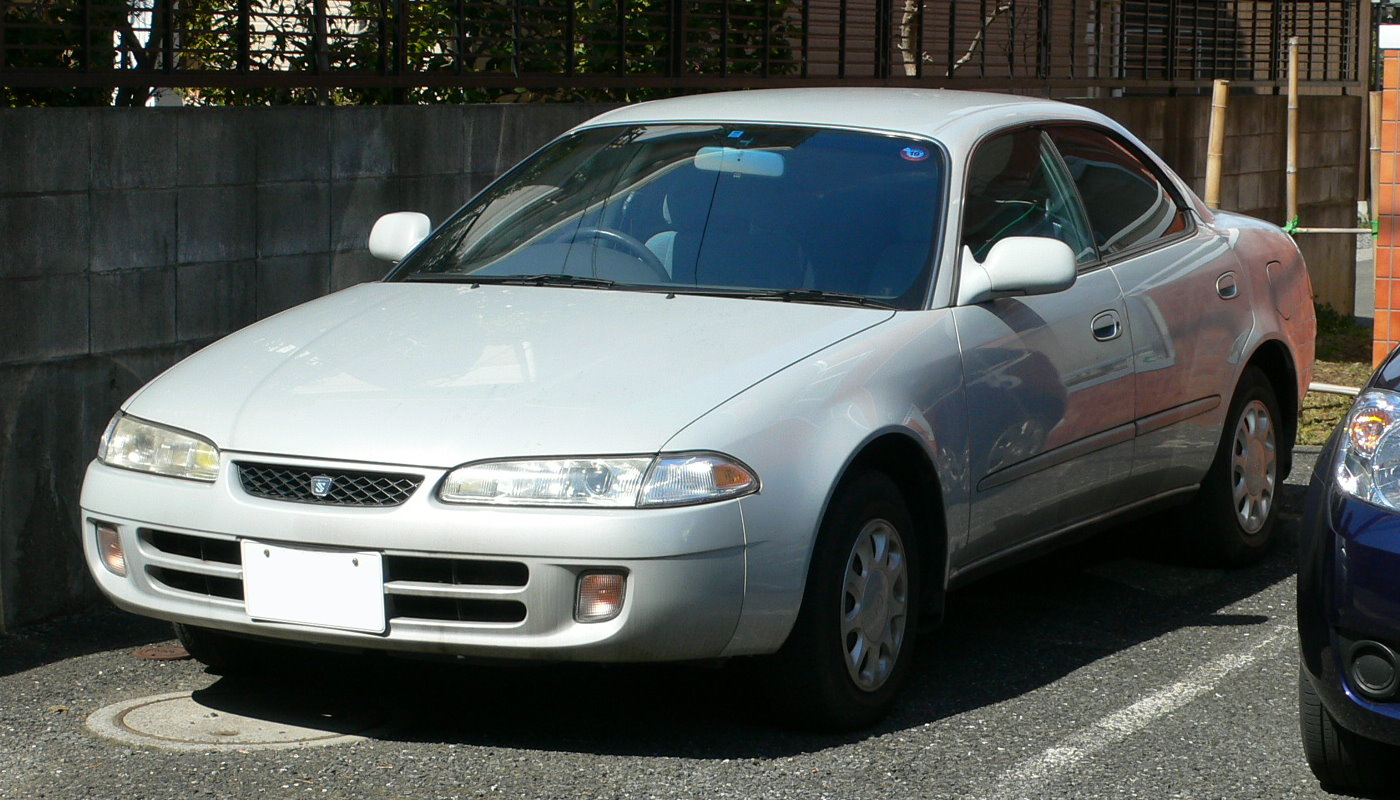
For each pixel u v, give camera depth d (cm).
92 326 638
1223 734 502
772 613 462
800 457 468
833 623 483
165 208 665
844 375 491
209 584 482
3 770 468
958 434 523
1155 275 642
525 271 576
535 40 873
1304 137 1541
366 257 768
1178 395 643
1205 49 1449
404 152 784
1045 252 538
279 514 459
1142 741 496
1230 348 678
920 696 538
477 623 451
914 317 528
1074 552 738
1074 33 1295
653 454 447
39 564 625
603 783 457
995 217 581
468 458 448
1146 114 1338
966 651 591
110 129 639
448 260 600
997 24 1390
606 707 524
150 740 492
